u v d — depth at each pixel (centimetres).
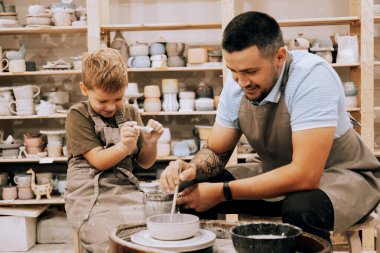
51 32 391
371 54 346
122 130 197
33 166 405
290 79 166
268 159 190
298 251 129
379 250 195
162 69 359
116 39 374
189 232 131
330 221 155
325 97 158
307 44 354
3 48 409
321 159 155
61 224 370
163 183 159
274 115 172
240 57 147
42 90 410
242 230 124
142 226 145
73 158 214
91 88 201
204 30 405
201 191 160
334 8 398
